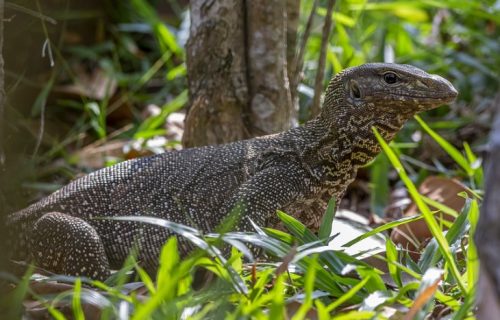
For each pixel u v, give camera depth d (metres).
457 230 8.82
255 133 11.82
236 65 11.68
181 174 10.25
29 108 14.88
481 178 12.03
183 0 18.69
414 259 10.27
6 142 11.30
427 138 15.18
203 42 11.59
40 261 9.66
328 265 8.18
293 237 8.46
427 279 7.32
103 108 14.79
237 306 7.57
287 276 8.29
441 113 16.44
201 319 7.31
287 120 12.00
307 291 6.90
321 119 10.55
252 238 7.99
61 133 15.16
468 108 16.44
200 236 7.94
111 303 7.39
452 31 18.11
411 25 17.95
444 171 13.80
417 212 11.93
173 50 16.38
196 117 11.70
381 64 10.17
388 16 17.19
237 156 10.38
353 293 7.41
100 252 9.45
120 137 14.97
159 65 16.42
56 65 15.49
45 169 13.67
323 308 6.86
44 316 7.89
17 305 7.49
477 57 17.62
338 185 10.52
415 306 6.98
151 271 9.99
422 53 16.45
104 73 16.53
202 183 10.19
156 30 16.58
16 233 9.85
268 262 9.18
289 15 12.27
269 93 11.78
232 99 11.68
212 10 11.50
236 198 9.96
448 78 17.12
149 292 7.85
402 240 10.66
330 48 15.23
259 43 11.70
